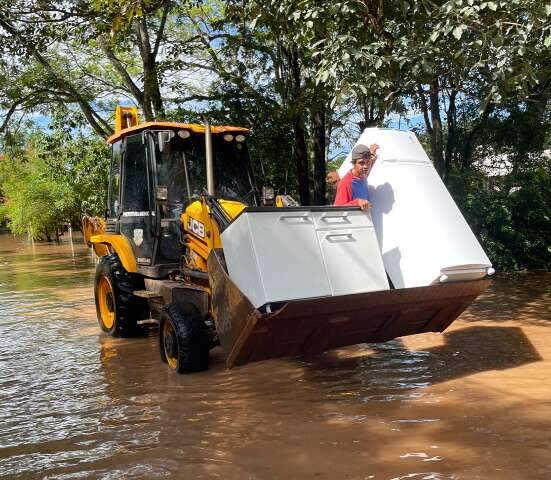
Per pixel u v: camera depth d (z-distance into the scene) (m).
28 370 6.55
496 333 7.21
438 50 6.55
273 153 15.33
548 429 4.13
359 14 6.86
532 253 14.02
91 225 9.11
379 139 5.77
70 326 9.15
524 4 5.85
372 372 5.78
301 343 5.26
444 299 5.53
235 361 5.16
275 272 4.79
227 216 5.77
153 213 6.91
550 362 5.84
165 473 3.75
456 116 16.52
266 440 4.20
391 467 3.65
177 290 6.39
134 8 8.44
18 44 13.70
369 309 5.16
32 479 3.77
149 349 7.19
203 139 7.14
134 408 5.05
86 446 4.27
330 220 5.15
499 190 15.23
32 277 17.19
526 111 15.20
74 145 18.61
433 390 5.12
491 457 3.72
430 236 5.34
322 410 4.76
